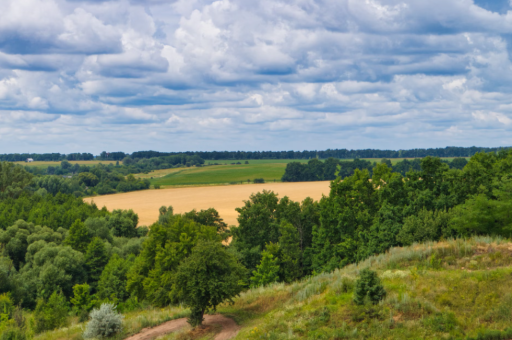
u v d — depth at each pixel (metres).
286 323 22.44
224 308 32.69
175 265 48.38
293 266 56.34
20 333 32.47
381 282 24.33
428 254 28.83
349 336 19.39
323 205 60.34
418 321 19.52
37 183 194.50
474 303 20.47
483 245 28.41
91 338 28.31
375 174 61.66
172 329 29.23
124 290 66.12
